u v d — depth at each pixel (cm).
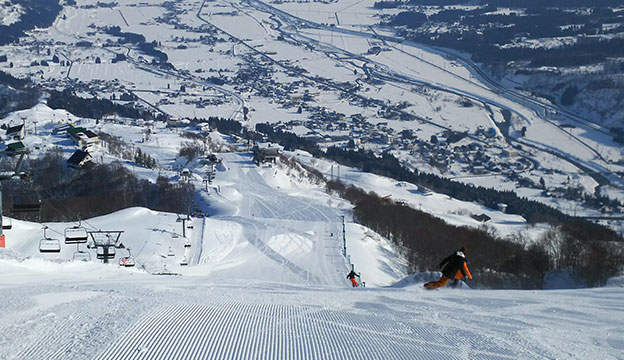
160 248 7669
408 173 18338
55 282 1845
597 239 7919
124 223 8650
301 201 12312
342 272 7219
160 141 18650
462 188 17212
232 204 11650
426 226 9669
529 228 11906
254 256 7875
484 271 6531
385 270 7738
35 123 18700
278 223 9794
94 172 12688
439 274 3100
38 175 12312
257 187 13512
